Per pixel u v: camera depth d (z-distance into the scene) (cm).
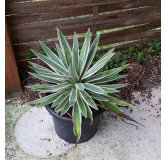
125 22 221
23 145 162
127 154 157
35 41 200
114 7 202
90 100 115
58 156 155
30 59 209
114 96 138
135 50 244
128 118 122
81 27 204
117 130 175
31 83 209
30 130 174
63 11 185
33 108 192
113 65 226
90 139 168
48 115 188
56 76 123
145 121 182
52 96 126
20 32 185
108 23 213
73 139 158
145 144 164
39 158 154
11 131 173
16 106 193
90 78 132
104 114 189
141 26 234
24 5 168
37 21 183
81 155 156
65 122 127
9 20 174
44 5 173
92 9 195
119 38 235
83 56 132
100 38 225
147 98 203
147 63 236
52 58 135
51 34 198
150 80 220
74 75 117
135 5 210
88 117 124
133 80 219
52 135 171
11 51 167
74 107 118
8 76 181
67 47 135
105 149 160
